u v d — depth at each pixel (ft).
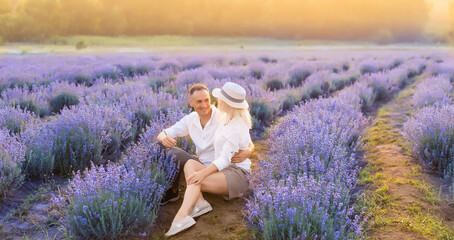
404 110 26.89
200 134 11.84
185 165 10.98
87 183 9.78
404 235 9.14
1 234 9.45
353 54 114.73
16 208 10.85
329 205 9.68
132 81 35.27
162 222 10.27
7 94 24.73
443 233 9.09
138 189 10.22
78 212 9.09
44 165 12.89
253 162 15.33
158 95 22.63
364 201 10.84
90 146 13.94
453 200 10.71
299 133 13.28
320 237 8.57
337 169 11.07
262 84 33.42
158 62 60.03
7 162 11.51
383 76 37.81
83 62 61.72
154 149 12.22
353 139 16.69
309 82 35.63
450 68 47.88
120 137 16.39
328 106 20.29
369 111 27.43
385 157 15.23
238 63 70.38
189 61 61.98
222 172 10.83
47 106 24.30
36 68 43.98
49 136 13.88
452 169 12.76
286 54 113.80
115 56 84.17
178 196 11.66
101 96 23.53
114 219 9.20
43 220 10.23
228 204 11.36
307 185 9.70
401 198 11.11
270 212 8.91
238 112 10.69
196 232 9.74
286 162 11.46
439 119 14.57
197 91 11.09
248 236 9.52
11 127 16.35
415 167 13.67
